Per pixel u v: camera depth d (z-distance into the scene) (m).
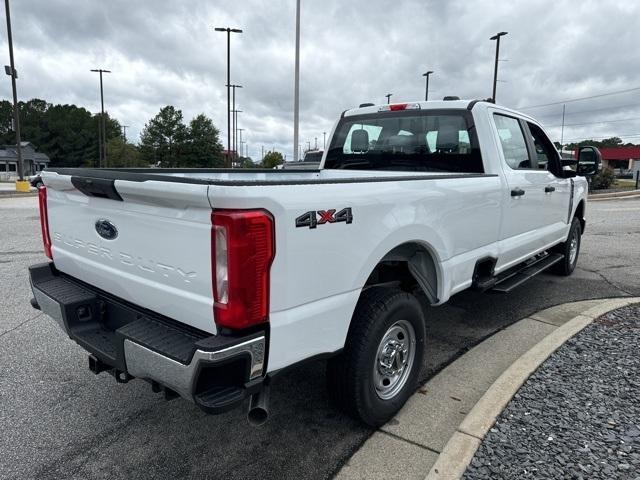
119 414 3.16
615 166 88.50
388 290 2.94
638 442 2.70
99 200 2.64
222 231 1.99
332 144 5.37
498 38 30.47
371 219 2.60
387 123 4.83
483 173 4.06
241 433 2.95
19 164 28.34
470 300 5.55
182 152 85.38
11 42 27.36
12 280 6.33
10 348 4.16
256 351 2.10
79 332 2.76
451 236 3.37
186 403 3.30
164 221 2.25
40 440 2.87
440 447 2.79
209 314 2.12
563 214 5.84
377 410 2.90
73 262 3.03
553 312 5.07
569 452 2.61
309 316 2.31
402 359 3.12
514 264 4.59
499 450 2.62
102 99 51.91
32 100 107.00
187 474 2.58
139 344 2.21
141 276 2.46
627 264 7.45
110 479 2.54
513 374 3.46
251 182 2.02
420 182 3.01
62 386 3.51
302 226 2.19
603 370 3.56
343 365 2.75
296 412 3.18
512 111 4.67
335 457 2.72
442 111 4.39
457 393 3.40
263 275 2.06
